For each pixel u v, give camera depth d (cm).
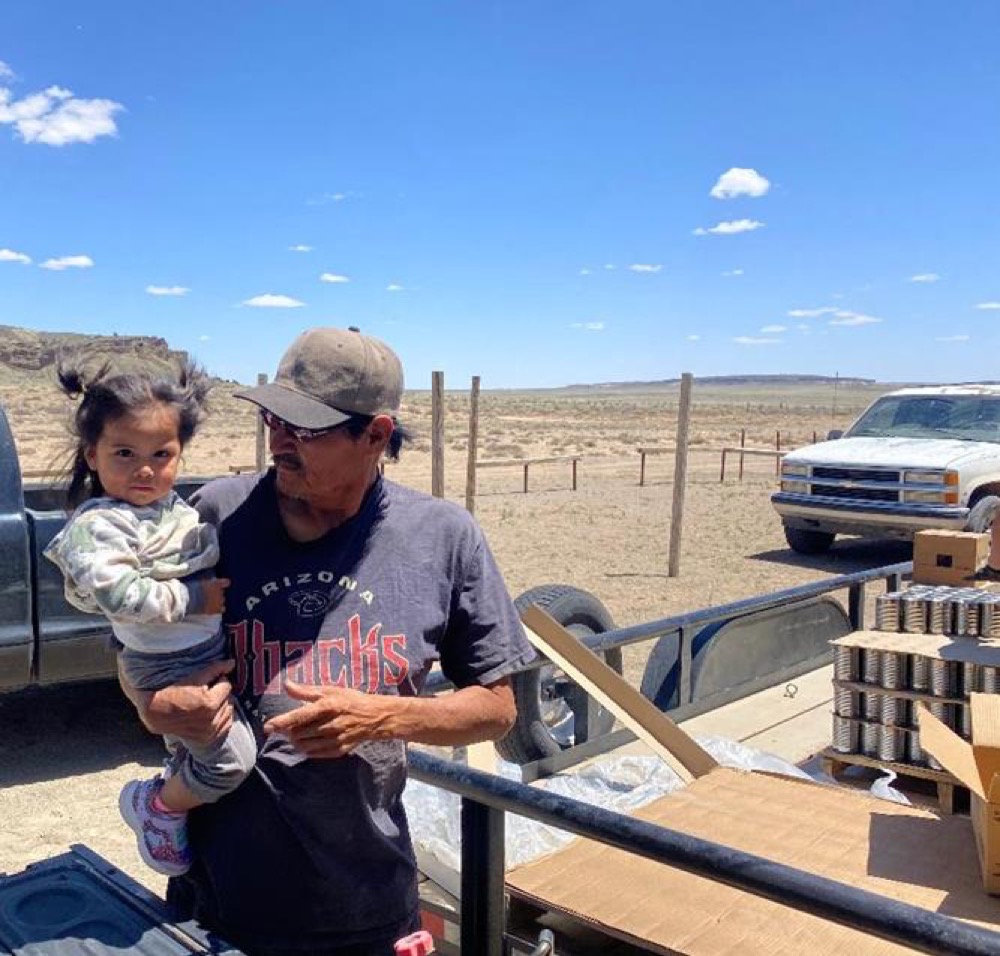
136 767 579
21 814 515
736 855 188
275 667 196
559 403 13025
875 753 462
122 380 181
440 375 1178
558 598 535
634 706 402
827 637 605
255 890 197
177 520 189
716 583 1183
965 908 290
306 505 201
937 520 1214
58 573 520
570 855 311
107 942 176
